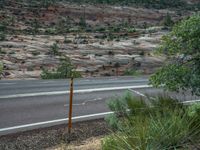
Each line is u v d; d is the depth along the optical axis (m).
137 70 44.41
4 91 16.95
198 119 6.41
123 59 52.25
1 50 51.19
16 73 37.72
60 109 13.34
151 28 89.81
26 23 82.88
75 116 12.36
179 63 8.45
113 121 7.70
